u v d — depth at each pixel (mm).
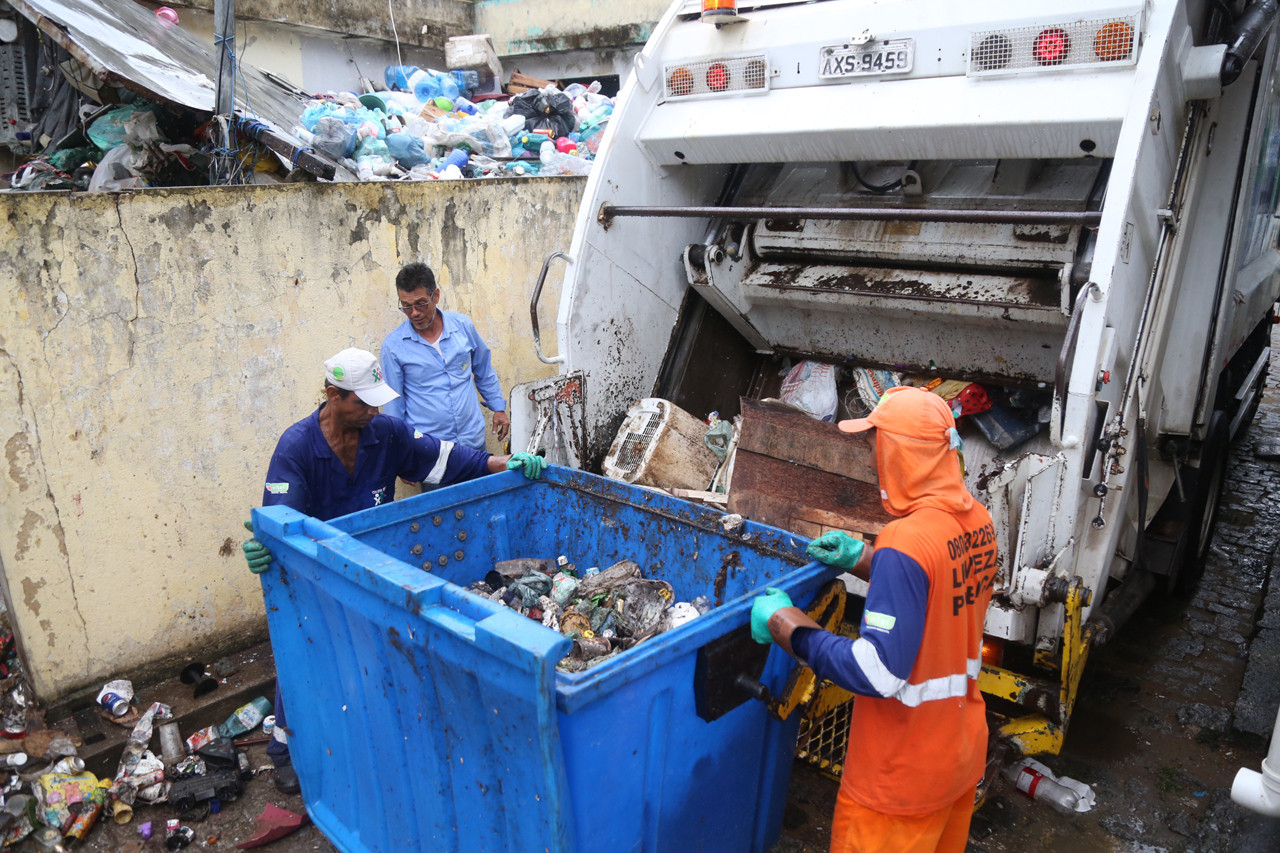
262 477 3594
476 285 4336
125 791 2887
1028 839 2713
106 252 3016
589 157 5844
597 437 3545
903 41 2900
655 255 3648
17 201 2791
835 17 3035
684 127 3389
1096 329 2432
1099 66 2594
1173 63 2590
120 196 3021
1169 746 3160
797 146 3197
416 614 1845
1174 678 3598
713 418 3738
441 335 3580
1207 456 3754
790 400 3871
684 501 2656
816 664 1803
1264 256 4535
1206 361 3279
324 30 7566
